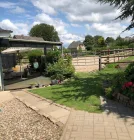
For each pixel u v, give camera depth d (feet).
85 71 51.29
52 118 18.61
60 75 41.78
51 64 50.57
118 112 19.67
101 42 211.20
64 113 19.95
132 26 29.50
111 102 23.13
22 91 32.68
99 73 45.65
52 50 57.57
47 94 28.45
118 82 25.59
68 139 14.39
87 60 80.74
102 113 19.49
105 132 15.28
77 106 21.91
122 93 23.02
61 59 48.55
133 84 22.18
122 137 14.39
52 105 23.04
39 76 52.70
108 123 16.98
